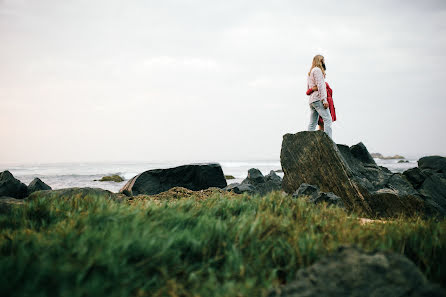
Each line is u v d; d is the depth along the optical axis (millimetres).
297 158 7305
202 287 2148
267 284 2182
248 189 8398
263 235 2955
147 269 2311
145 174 9656
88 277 2039
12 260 2133
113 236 2463
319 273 2184
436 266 2729
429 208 5898
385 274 2090
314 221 3426
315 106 7730
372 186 6781
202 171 10094
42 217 3467
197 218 3350
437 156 9102
